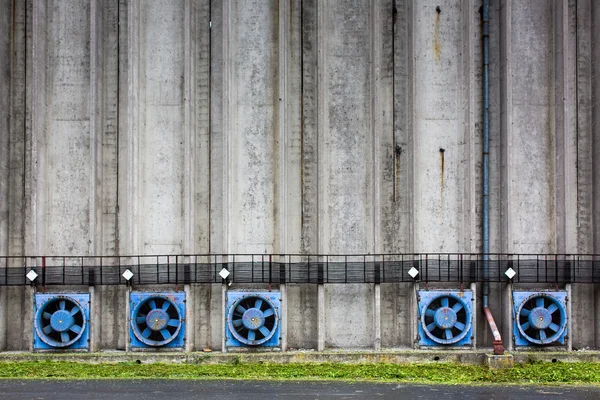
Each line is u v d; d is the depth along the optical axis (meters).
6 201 21.59
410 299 21.22
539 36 21.95
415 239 21.06
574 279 21.00
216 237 21.52
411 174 21.27
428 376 18.09
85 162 21.78
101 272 20.88
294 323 21.38
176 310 20.72
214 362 20.03
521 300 20.83
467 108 21.33
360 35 21.97
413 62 21.31
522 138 21.94
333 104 21.84
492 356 19.50
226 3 21.17
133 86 21.14
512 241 21.11
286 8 21.47
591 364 19.88
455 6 22.03
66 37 22.03
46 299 20.64
